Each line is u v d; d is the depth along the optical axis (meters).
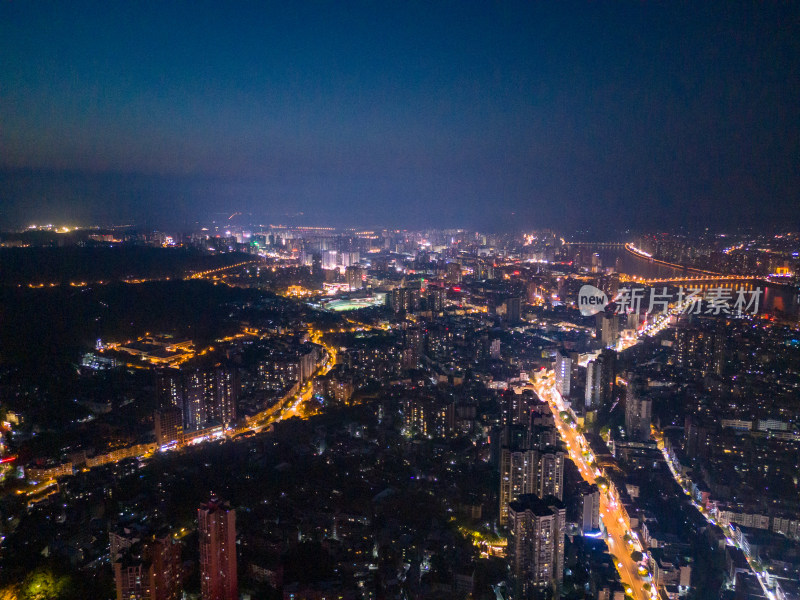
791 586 155.00
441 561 176.62
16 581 168.25
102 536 190.38
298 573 169.25
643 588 168.38
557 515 162.12
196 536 185.00
